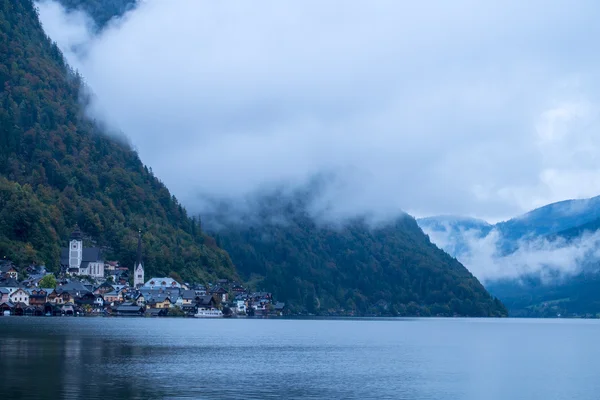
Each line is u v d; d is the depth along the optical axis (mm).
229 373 112062
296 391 96562
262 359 136000
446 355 156375
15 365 109250
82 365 112625
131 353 134750
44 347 137000
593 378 116438
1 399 83125
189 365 120062
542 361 145250
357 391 98062
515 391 101438
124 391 90562
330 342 194000
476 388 103375
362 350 165875
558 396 97875
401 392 98188
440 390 100688
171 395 89312
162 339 176125
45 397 84812
